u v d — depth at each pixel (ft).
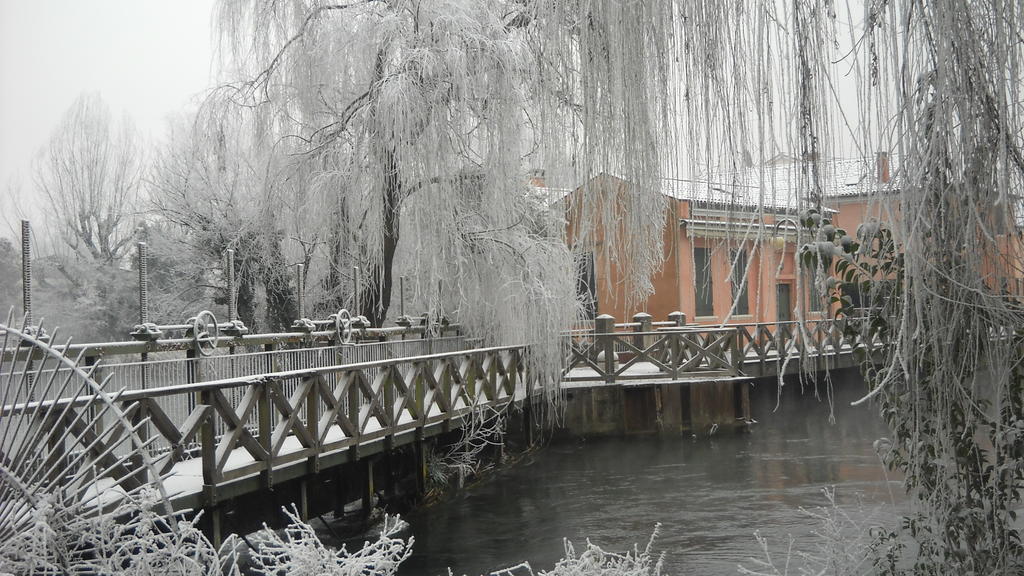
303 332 33.68
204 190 61.11
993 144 8.55
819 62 8.77
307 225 46.42
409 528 32.07
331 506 28.12
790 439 51.11
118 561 13.08
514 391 46.29
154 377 24.23
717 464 44.34
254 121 47.03
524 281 46.47
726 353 57.41
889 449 14.99
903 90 8.23
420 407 34.01
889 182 8.44
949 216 9.07
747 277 9.28
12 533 12.97
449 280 43.80
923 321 9.67
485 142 37.81
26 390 18.83
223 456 20.85
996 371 10.32
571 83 10.85
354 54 43.29
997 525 13.74
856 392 66.33
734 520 32.68
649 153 9.93
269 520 24.06
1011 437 13.60
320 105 45.37
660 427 52.80
